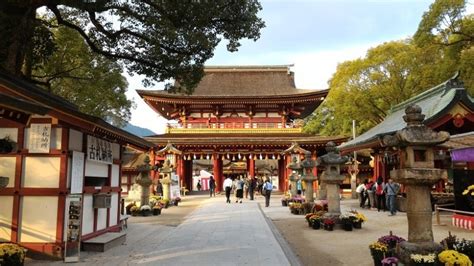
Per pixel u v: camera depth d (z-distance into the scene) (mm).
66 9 21766
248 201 37094
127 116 38312
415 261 9133
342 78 54062
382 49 50875
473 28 31922
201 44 15680
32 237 11539
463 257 8797
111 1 15500
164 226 20062
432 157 10250
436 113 23047
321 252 12703
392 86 50469
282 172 52000
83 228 13086
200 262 11102
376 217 22859
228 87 58031
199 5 14773
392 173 10867
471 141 18984
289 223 20625
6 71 13008
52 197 11680
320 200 26047
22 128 11805
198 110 52625
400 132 10266
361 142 28938
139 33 16516
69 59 25641
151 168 27047
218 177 48781
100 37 17391
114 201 16297
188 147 48344
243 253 12406
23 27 13805
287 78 60000
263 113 52719
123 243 14516
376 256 10109
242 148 48938
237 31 16656
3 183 10734
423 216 10148
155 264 10867
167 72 17625
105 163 14898
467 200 18453
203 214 25406
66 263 11047
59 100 14047
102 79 27641
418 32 34406
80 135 12812
